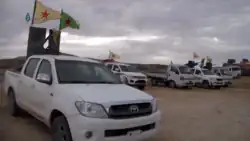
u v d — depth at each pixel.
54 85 5.25
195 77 22.69
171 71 22.95
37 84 5.83
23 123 6.99
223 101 14.16
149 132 4.79
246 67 46.53
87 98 4.44
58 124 4.76
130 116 4.53
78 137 4.28
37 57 6.62
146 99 4.90
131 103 4.62
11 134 6.04
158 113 5.09
